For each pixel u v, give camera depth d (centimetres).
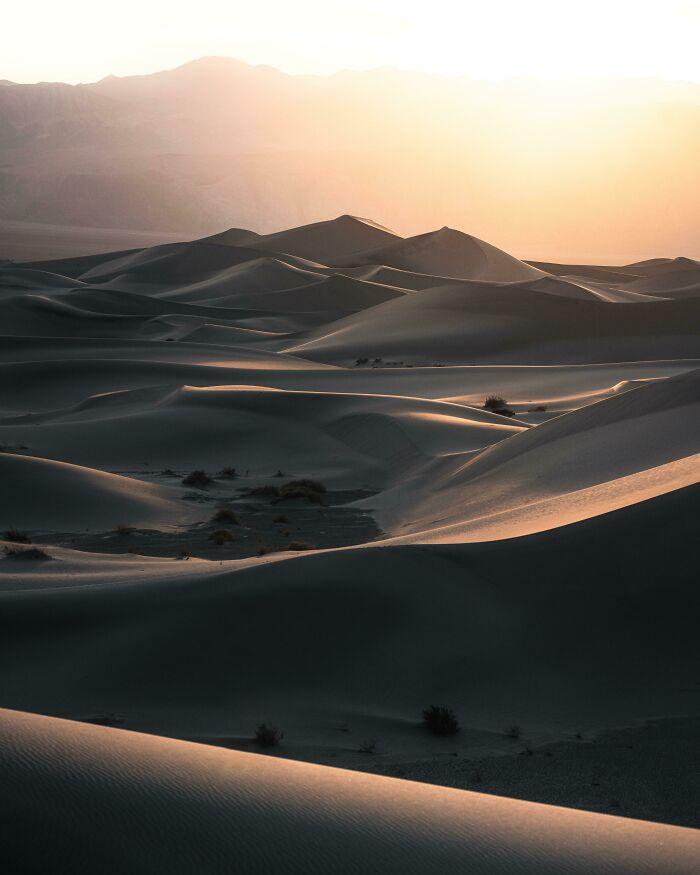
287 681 1616
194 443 5969
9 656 1655
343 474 5338
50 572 2623
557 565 2055
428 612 1853
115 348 11262
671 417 3912
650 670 1741
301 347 13162
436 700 1603
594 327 13050
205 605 1784
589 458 3841
